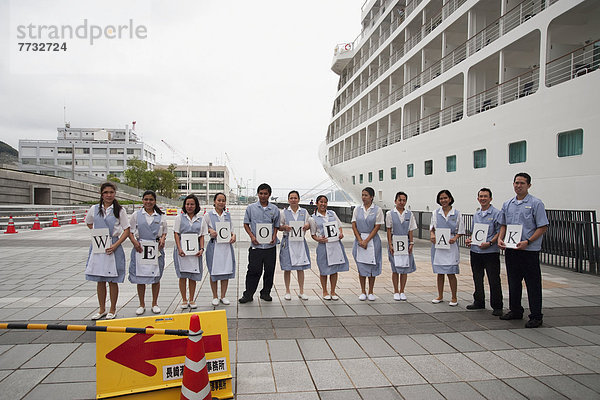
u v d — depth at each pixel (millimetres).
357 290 6836
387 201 19344
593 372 3562
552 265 9562
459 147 13672
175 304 5684
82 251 10914
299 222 5965
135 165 59375
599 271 8328
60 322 4754
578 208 9336
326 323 4871
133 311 5309
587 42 11695
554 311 5559
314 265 9539
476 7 13578
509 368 3627
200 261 5469
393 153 18562
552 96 10031
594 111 8961
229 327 4668
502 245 5082
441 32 15258
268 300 5957
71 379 3271
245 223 5867
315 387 3213
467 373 3512
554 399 3072
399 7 19797
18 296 5969
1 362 3592
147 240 5156
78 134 85125
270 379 3344
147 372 2998
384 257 11031
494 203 11969
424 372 3520
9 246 11984
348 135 26078
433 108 18484
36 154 74625
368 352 3959
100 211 4867
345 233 19172
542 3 11586
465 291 6828
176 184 66875
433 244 5973
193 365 2812
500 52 12219
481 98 13258
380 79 20828
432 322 4984
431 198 15398
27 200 24344
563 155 9859
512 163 11391
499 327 4816
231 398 3027
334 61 27875
